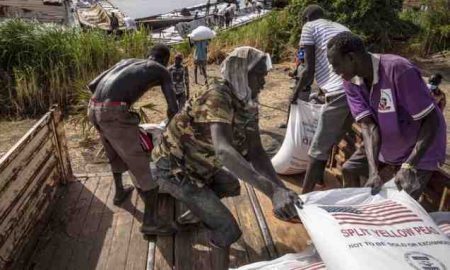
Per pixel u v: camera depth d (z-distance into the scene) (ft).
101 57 26.86
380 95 7.75
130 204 11.68
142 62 10.78
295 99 12.32
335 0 33.32
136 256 9.57
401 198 6.57
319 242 5.84
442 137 8.05
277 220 10.72
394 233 5.76
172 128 8.12
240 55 7.11
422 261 5.30
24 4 53.01
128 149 9.93
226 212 8.36
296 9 34.50
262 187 6.47
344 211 6.23
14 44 24.56
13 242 8.89
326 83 11.25
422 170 7.91
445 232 6.75
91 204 11.68
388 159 8.70
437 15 36.50
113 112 9.82
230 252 9.59
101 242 10.06
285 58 34.09
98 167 16.21
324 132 10.94
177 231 10.26
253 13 60.64
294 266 7.02
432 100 7.46
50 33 26.03
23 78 23.80
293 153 12.38
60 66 24.52
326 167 13.75
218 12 56.95
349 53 7.57
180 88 20.61
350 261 5.34
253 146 8.06
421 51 35.14
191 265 9.20
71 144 18.61
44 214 10.81
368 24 33.40
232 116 7.09
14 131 21.54
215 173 8.97
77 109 20.84
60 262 9.39
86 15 58.13
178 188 8.35
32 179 10.14
